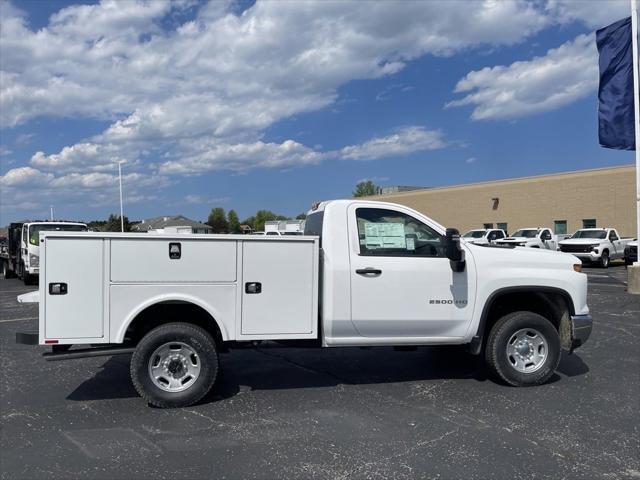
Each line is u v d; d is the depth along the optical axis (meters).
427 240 6.01
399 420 5.05
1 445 4.50
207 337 5.48
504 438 4.59
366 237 5.88
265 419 5.10
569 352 6.24
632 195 32.03
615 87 15.23
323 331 5.79
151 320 5.70
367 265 5.76
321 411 5.32
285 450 4.37
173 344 5.45
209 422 5.02
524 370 6.07
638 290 14.84
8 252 22.31
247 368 7.03
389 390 6.02
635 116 14.98
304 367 7.07
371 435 4.68
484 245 6.52
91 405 5.54
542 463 4.11
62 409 5.42
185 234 5.37
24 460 4.20
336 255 5.73
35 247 18.58
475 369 6.91
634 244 22.70
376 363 7.27
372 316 5.77
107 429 4.86
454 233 5.68
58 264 5.14
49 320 5.14
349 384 6.27
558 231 36.75
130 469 4.04
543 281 6.09
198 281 5.40
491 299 6.01
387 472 3.97
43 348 8.34
